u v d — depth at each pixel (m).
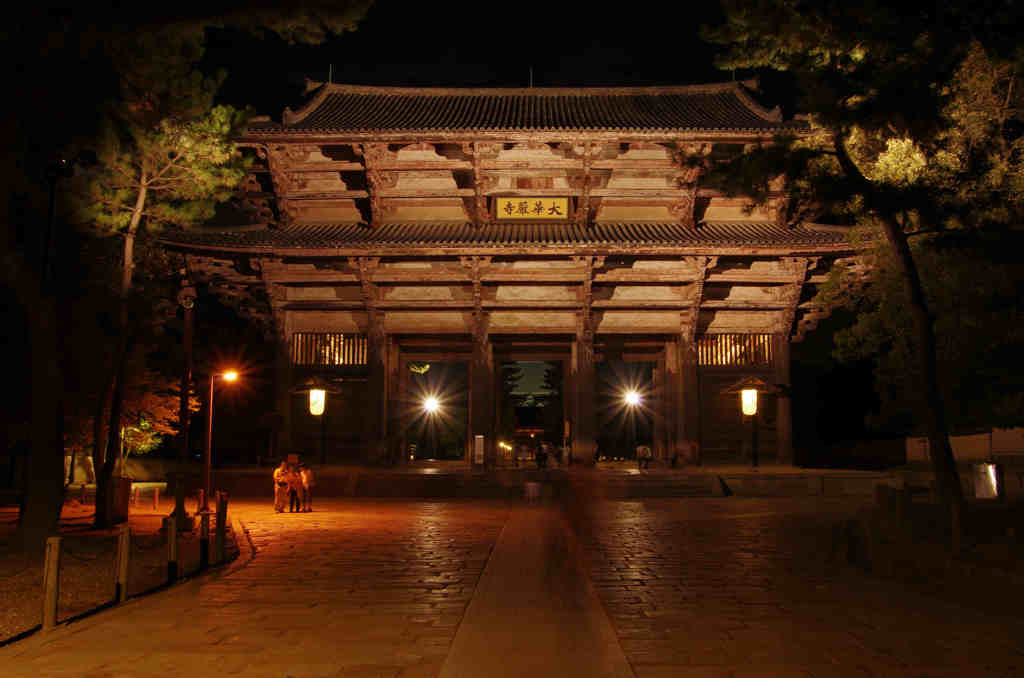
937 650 9.20
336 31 14.38
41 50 15.32
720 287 42.41
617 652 9.09
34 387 16.86
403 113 45.84
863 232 21.38
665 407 45.22
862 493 35.59
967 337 17.97
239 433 47.69
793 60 16.22
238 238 40.06
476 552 17.66
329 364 42.47
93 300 24.55
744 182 17.12
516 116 45.03
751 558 16.72
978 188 16.44
